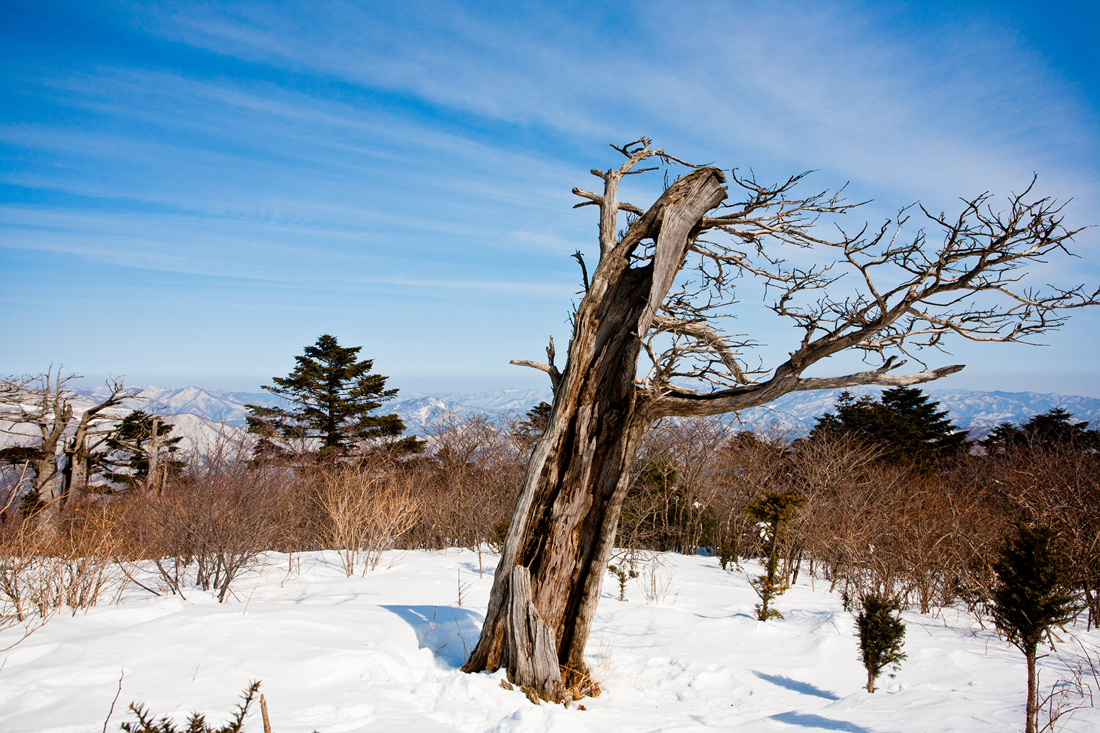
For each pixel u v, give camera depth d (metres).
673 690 6.87
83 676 4.94
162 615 7.16
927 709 5.89
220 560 9.92
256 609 7.36
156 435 22.39
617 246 6.76
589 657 7.87
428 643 7.20
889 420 32.03
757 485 19.30
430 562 14.64
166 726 3.30
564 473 6.59
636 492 19.16
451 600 10.20
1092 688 6.55
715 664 7.59
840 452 19.08
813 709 6.18
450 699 5.43
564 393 6.61
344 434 33.94
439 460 26.83
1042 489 13.48
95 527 9.80
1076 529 11.34
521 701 5.58
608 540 6.56
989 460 25.36
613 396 6.71
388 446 30.58
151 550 10.50
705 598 12.34
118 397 21.77
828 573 16.73
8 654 5.30
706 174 6.67
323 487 17.20
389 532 14.35
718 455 21.59
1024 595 5.33
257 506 11.15
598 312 6.67
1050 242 5.56
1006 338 6.03
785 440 21.58
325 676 5.43
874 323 6.09
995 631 9.82
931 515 13.60
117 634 5.96
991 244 5.67
